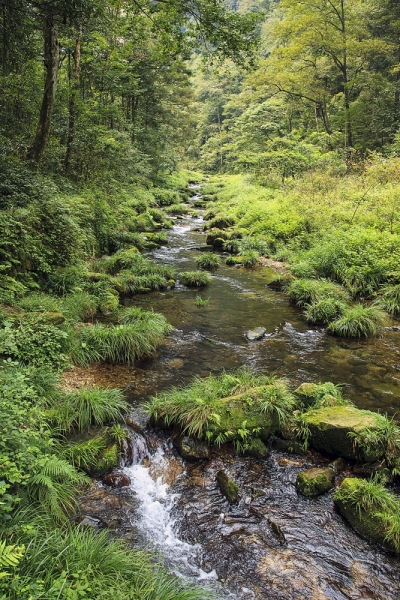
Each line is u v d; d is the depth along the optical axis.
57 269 9.90
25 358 5.85
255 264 14.80
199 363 7.32
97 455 4.73
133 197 23.97
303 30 29.67
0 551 2.44
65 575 2.71
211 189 39.38
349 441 4.80
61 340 6.78
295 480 4.65
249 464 4.91
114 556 3.21
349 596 3.36
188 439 5.09
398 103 28.47
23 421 4.09
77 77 16.25
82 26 15.05
